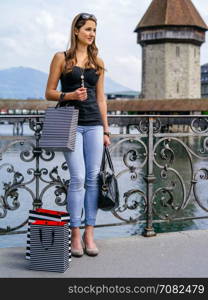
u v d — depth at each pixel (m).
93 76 2.88
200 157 3.82
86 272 2.73
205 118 3.66
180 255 3.05
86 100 2.87
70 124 2.69
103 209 3.03
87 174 3.01
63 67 2.83
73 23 2.85
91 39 2.86
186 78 58.03
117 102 58.66
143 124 3.51
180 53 57.97
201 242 3.35
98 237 11.96
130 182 19.02
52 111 2.75
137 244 3.30
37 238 2.74
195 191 3.82
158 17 58.72
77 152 2.87
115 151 34.41
